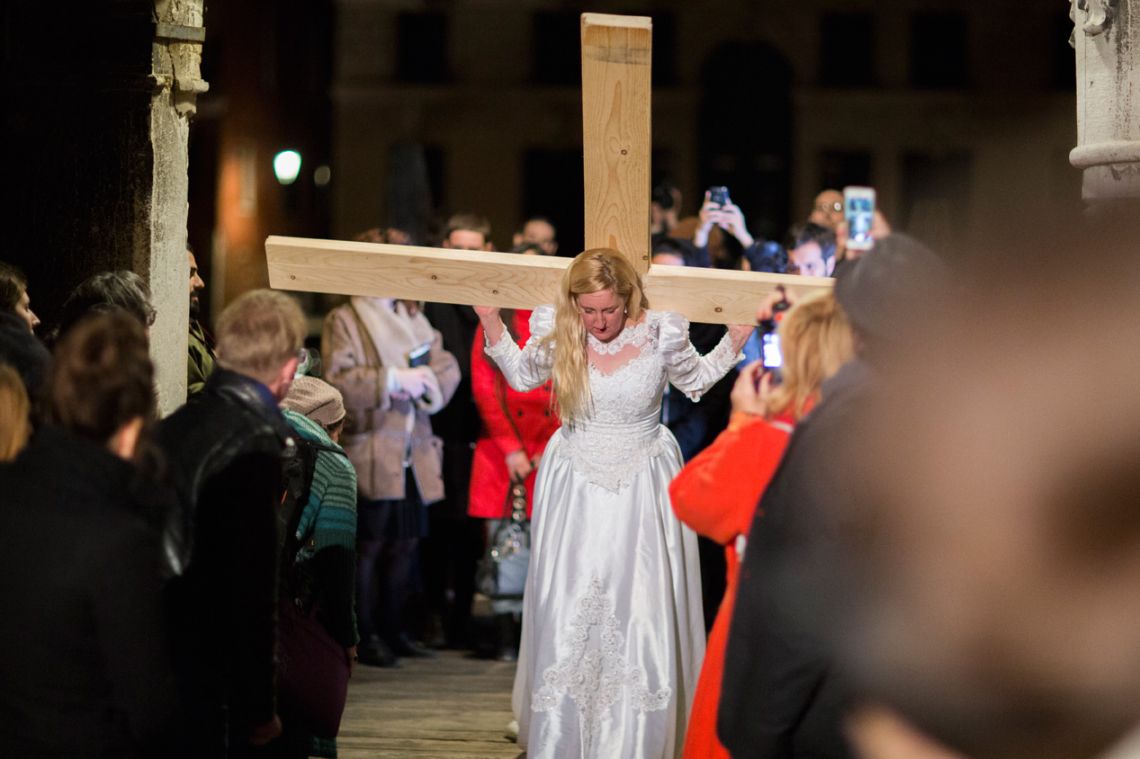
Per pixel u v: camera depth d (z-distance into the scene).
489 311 3.79
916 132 24.86
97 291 3.61
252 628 2.31
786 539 2.01
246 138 23.67
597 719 3.59
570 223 25.27
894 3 24.62
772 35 24.72
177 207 4.54
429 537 6.15
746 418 2.79
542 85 25.03
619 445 3.71
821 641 1.88
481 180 25.14
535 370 3.82
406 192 24.56
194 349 4.75
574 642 3.61
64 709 1.91
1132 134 3.28
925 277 1.90
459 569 6.01
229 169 23.52
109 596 1.89
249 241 23.66
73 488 1.94
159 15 4.41
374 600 5.75
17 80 4.39
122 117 4.40
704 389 3.80
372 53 24.67
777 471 2.05
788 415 2.72
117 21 4.38
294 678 3.07
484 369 5.47
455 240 5.95
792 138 24.88
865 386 1.93
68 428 2.00
